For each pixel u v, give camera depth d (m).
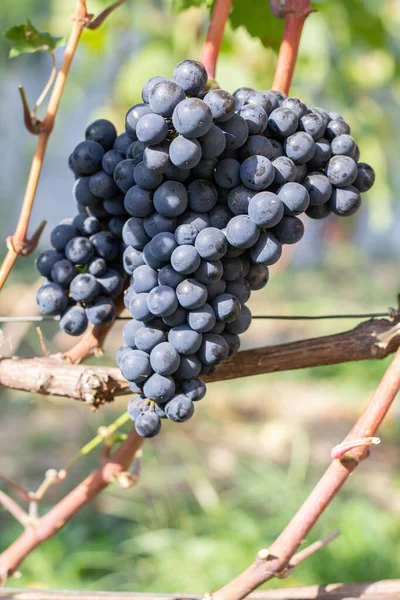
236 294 0.66
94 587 1.75
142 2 1.70
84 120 4.53
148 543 1.89
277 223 0.65
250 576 0.70
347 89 1.72
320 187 0.67
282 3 0.75
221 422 2.81
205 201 0.64
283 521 1.99
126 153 0.67
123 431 2.26
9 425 2.71
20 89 0.71
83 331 0.72
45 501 2.14
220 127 0.63
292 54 0.75
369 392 3.13
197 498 2.12
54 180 5.44
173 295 0.64
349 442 0.68
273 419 2.86
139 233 0.65
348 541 1.87
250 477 2.26
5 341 0.77
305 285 4.96
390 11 1.79
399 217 5.80
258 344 3.87
